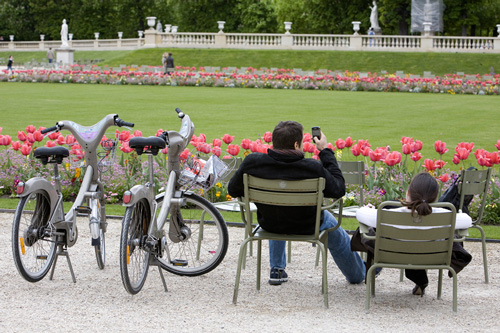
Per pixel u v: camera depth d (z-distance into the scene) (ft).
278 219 21.22
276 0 287.28
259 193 20.93
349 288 22.56
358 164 27.81
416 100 113.19
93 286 22.35
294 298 21.33
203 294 21.67
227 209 29.37
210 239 27.78
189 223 29.35
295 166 20.57
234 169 29.22
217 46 221.25
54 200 22.70
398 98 117.70
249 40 224.33
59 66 206.69
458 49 207.21
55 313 19.61
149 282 22.97
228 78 148.56
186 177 23.35
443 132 69.21
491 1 234.99
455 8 225.97
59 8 294.66
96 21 293.02
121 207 35.58
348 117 83.71
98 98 111.04
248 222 21.22
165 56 170.81
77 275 23.58
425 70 193.16
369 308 20.31
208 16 284.00
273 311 19.98
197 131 67.82
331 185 20.76
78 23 293.43
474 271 24.85
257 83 145.38
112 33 295.07
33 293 21.50
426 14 213.66
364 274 23.09
